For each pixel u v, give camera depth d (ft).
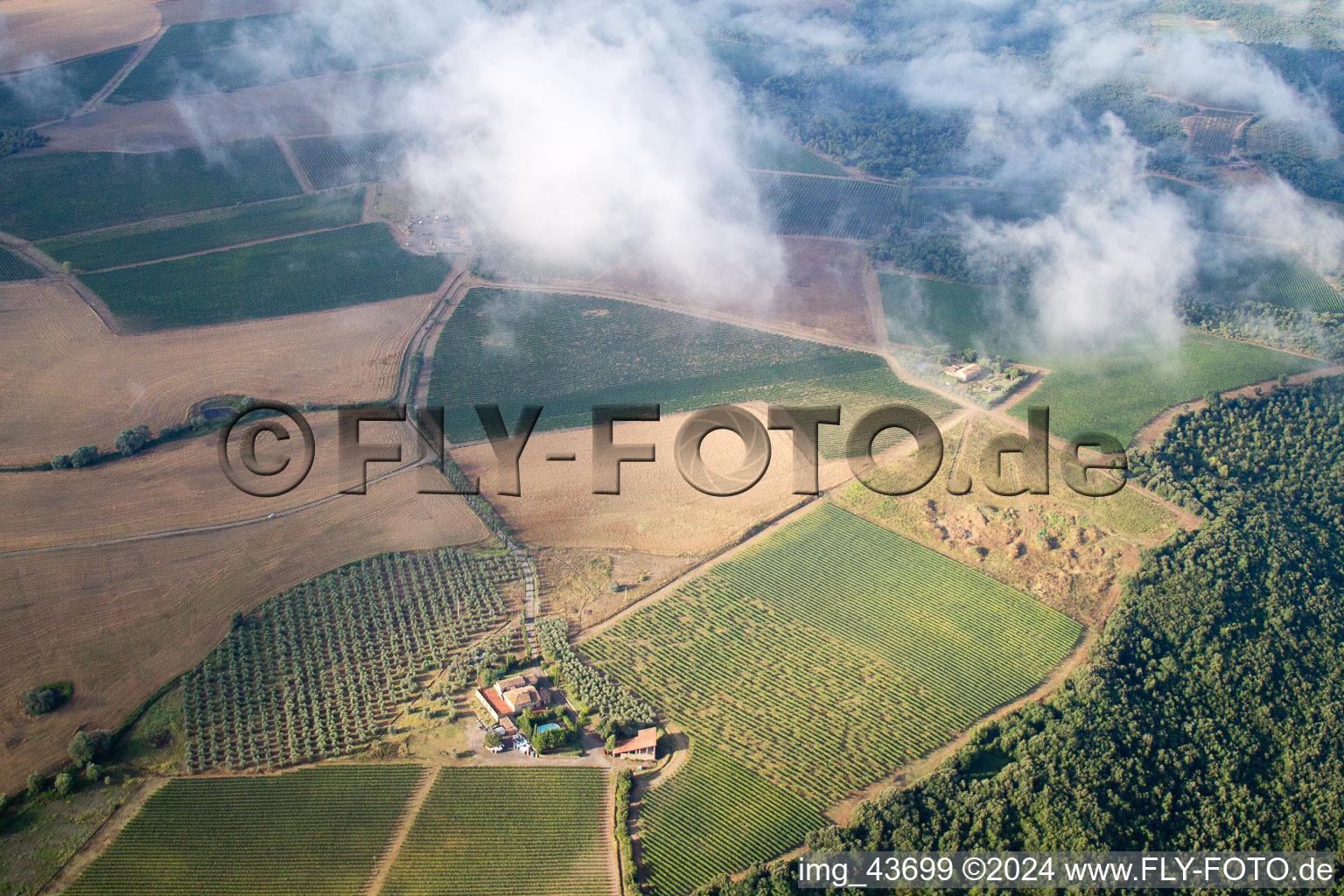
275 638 556.92
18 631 561.43
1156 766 504.43
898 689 545.03
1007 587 609.01
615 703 522.06
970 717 530.27
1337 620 581.53
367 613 577.02
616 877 447.42
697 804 479.00
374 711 517.96
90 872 439.63
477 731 508.53
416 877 444.14
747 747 508.12
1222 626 569.64
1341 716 533.96
